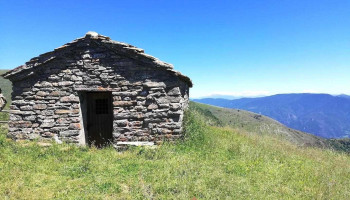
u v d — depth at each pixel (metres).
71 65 11.19
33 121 11.13
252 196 6.31
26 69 10.98
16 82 11.23
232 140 13.98
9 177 6.85
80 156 9.51
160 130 10.88
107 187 6.59
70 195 6.11
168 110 10.88
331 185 7.46
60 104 11.15
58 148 9.95
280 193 6.77
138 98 10.95
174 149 10.15
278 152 12.09
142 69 10.99
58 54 11.07
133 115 10.97
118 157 9.30
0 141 10.13
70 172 7.70
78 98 11.23
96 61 11.12
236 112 163.25
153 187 6.49
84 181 7.02
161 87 10.90
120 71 11.08
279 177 8.08
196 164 8.55
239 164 9.19
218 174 7.64
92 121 12.38
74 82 11.16
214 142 12.19
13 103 11.17
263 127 20.72
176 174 7.50
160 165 8.35
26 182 6.75
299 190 7.16
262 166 9.24
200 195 6.22
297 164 10.06
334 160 11.98
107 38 11.05
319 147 16.16
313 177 8.34
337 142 69.69
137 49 10.80
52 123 11.11
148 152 9.63
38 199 5.81
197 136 11.62
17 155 9.00
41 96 11.16
